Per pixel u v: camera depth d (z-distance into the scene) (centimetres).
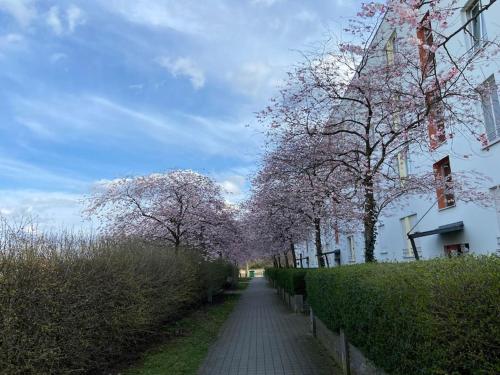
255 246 3362
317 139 1198
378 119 1116
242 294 3281
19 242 684
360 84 1068
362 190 1088
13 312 569
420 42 771
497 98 1201
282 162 1351
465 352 298
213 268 2439
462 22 1280
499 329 282
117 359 955
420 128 1038
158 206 2200
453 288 316
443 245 1581
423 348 336
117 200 2131
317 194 1239
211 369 877
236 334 1337
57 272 688
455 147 1420
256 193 2041
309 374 788
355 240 2542
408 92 998
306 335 1208
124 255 1016
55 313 645
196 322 1580
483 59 1179
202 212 2305
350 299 621
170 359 957
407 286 381
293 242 2448
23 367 568
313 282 1080
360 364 609
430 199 1452
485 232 1309
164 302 1202
